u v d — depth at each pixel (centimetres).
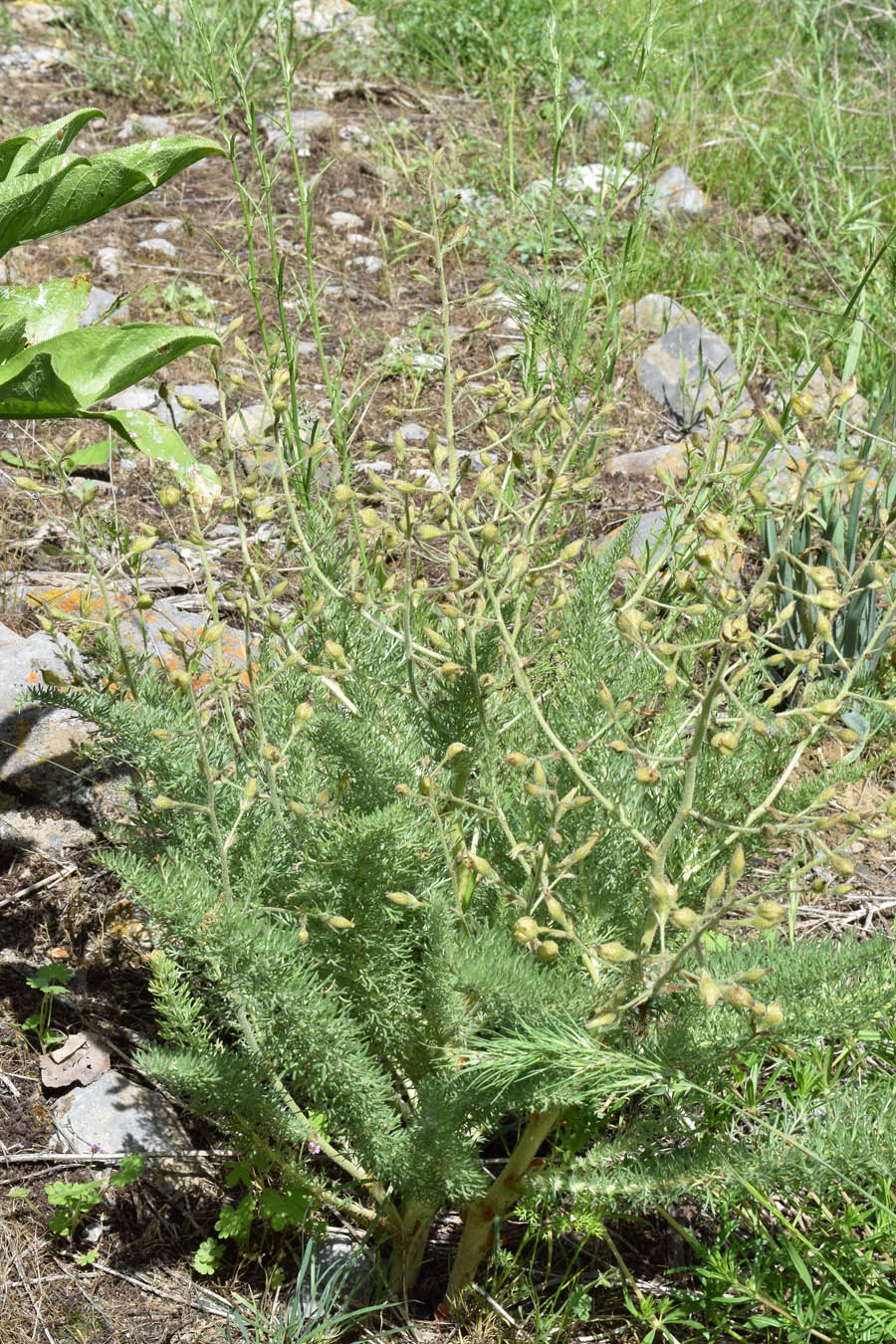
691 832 216
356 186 634
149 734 218
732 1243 222
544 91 693
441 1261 232
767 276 544
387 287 543
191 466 216
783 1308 205
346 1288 222
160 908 186
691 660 234
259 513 206
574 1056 184
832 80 710
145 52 717
